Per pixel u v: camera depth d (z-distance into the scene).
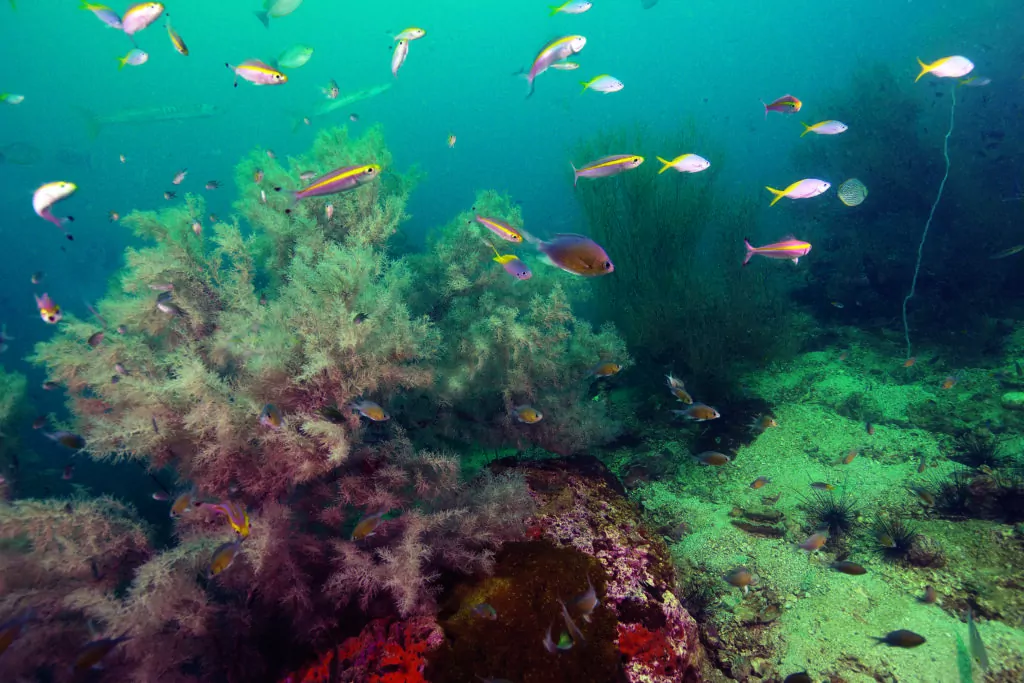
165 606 0.61
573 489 0.79
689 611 0.75
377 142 1.01
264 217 0.92
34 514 0.66
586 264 0.66
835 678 0.66
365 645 0.62
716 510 0.94
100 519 0.70
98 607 0.61
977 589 0.73
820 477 0.97
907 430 1.05
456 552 0.66
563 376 0.98
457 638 0.60
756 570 0.81
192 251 0.86
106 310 0.83
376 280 0.87
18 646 0.66
